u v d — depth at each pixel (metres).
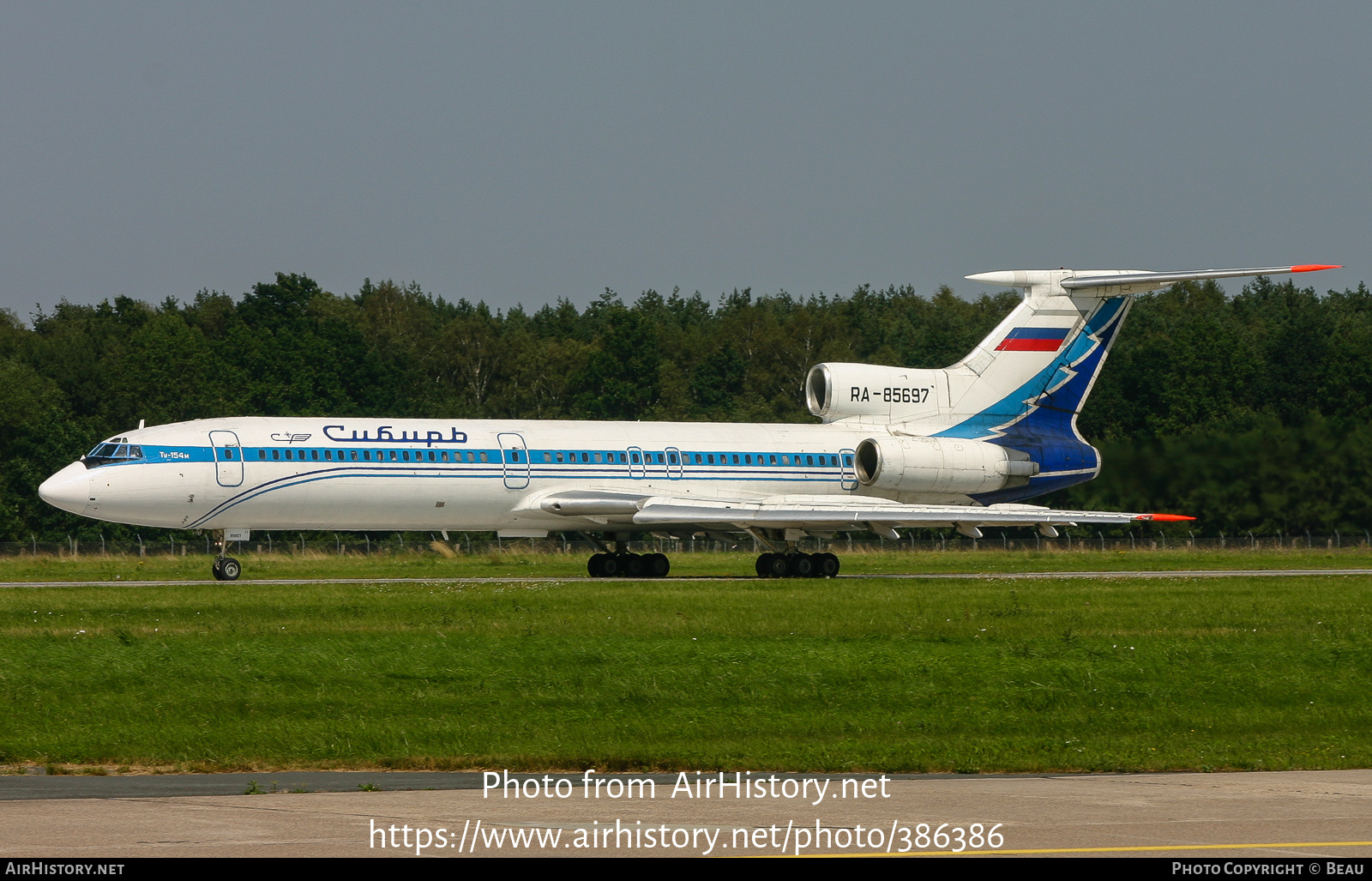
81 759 47.03
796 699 60.34
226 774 45.00
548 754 47.72
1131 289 148.25
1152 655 74.06
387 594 105.06
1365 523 199.75
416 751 48.50
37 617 87.44
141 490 118.38
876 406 147.00
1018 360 149.12
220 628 81.69
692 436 140.00
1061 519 131.00
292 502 123.12
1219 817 36.91
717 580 127.88
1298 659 73.81
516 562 170.25
